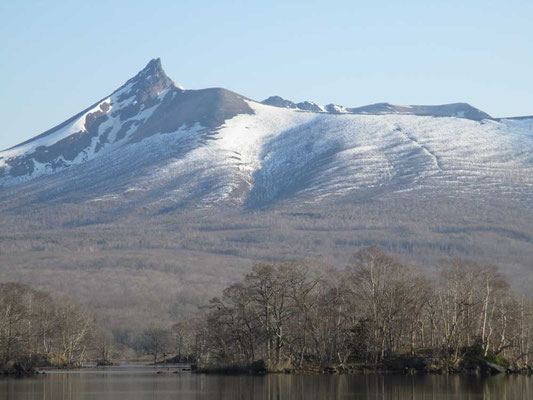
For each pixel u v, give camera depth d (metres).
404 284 185.88
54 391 149.62
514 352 196.50
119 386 158.88
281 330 183.38
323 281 184.38
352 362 183.62
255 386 150.38
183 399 132.25
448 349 180.62
